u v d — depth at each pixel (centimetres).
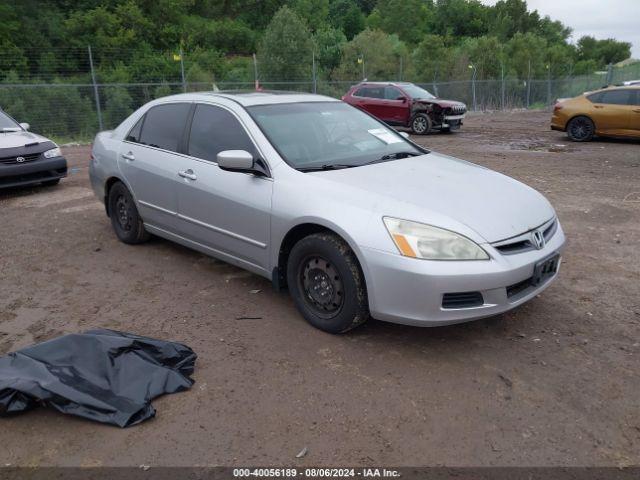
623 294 445
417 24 7712
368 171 412
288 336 382
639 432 281
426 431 284
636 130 1415
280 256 405
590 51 9100
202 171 459
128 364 321
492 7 8400
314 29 6812
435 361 348
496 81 3241
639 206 738
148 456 270
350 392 317
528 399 308
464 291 330
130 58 4116
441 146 1472
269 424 291
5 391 292
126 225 586
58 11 4472
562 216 694
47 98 1964
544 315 409
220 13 6612
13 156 834
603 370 335
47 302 450
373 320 404
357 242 345
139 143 545
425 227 337
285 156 417
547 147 1406
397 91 1841
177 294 460
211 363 350
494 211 362
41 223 693
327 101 514
